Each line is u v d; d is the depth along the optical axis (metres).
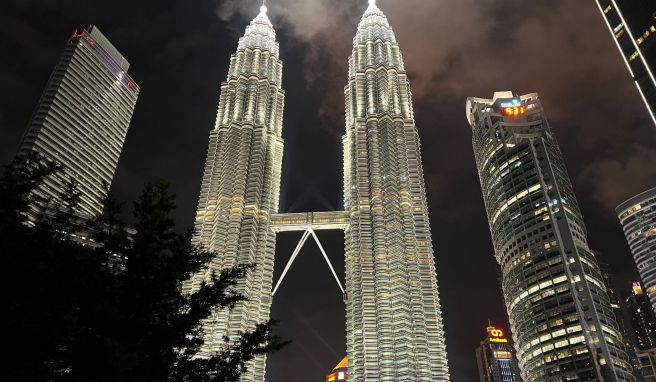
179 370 37.38
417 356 175.75
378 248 199.62
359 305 194.88
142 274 37.09
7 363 27.98
